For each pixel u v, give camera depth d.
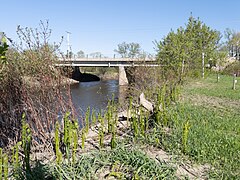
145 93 11.70
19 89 5.69
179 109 9.60
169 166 4.81
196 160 5.48
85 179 4.37
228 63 41.41
